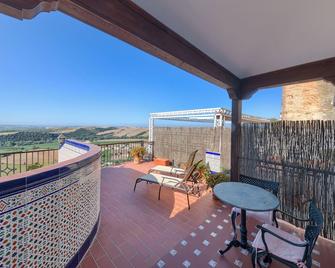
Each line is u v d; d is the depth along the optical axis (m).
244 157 3.75
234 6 1.63
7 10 1.15
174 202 3.54
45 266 1.55
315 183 2.77
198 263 2.01
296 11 1.66
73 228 1.92
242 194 2.21
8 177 1.31
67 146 5.26
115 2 1.58
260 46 2.36
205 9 1.69
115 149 7.06
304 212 2.88
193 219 2.92
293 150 3.03
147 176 4.14
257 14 1.73
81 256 2.05
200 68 2.56
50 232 1.60
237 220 2.90
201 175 4.63
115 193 3.94
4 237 1.23
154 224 2.76
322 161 2.71
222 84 3.26
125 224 2.75
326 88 4.25
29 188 1.39
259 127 3.50
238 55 2.64
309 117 4.46
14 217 1.29
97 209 2.62
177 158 6.84
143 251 2.18
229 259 2.07
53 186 1.62
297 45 2.29
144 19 1.80
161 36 1.98
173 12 1.76
